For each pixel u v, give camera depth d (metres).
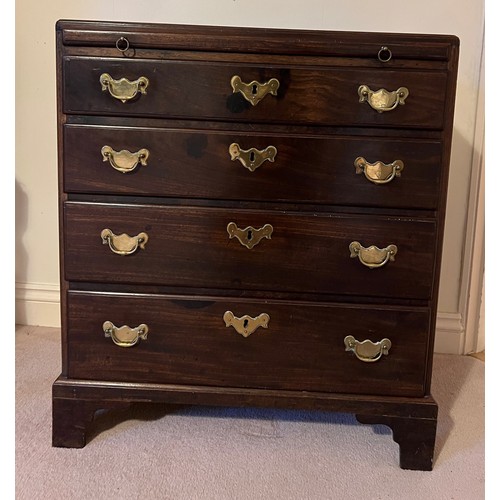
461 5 1.75
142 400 1.33
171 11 1.79
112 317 1.32
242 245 1.28
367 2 1.76
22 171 1.92
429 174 1.24
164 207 1.27
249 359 1.32
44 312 1.98
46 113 1.88
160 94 1.22
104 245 1.29
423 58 1.21
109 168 1.26
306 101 1.22
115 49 1.22
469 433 1.47
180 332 1.32
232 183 1.26
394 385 1.32
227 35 1.21
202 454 1.34
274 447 1.39
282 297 1.30
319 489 1.23
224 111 1.23
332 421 1.52
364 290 1.29
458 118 1.81
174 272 1.29
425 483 1.27
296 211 1.27
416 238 1.27
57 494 1.18
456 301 1.92
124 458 1.32
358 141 1.23
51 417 1.46
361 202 1.25
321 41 1.21
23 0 1.81
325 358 1.32
